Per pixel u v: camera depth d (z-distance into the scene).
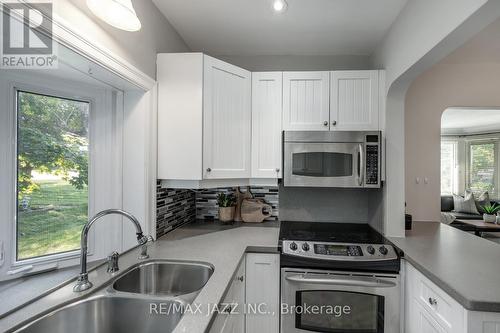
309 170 1.92
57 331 0.96
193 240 1.79
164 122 1.72
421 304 1.37
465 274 1.22
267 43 2.16
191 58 1.70
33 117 1.24
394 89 1.85
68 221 1.38
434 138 2.54
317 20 1.81
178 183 1.76
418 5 1.44
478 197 5.10
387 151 1.88
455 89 2.53
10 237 1.15
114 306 1.08
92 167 1.49
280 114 2.01
